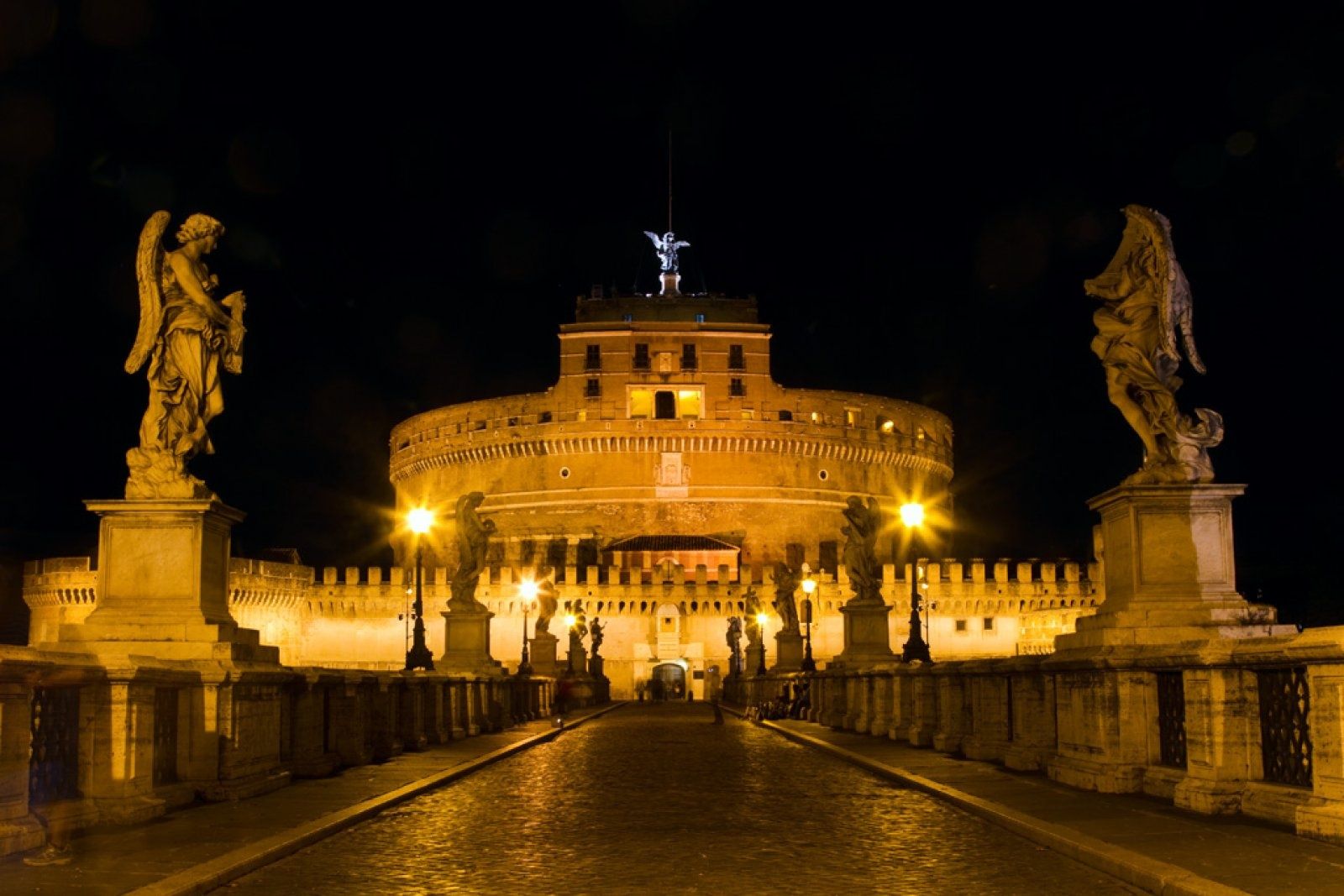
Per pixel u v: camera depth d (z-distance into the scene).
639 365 142.62
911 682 31.78
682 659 124.25
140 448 18.55
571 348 143.50
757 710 54.59
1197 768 15.22
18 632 118.94
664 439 140.75
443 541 147.50
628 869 13.05
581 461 141.75
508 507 143.62
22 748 13.02
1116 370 18.44
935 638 123.19
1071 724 18.61
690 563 133.50
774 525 140.75
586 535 139.12
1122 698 16.98
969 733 26.61
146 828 14.75
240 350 19.45
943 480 159.12
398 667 124.56
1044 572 124.56
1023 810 15.58
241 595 116.38
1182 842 12.83
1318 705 13.00
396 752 27.69
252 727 18.31
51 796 14.41
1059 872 12.45
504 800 19.45
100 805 14.84
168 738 16.89
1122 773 16.88
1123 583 18.06
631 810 18.19
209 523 18.50
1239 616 17.34
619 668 124.75
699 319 146.25
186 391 18.72
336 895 11.74
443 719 33.38
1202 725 15.12
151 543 18.17
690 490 140.25
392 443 160.88
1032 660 20.45
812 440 142.38
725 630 124.94
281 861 13.48
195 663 17.22
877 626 42.75
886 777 22.42
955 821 16.23
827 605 124.31
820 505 142.88
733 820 16.91
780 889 11.89
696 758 28.78
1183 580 17.55
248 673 17.50
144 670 15.30
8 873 11.94
